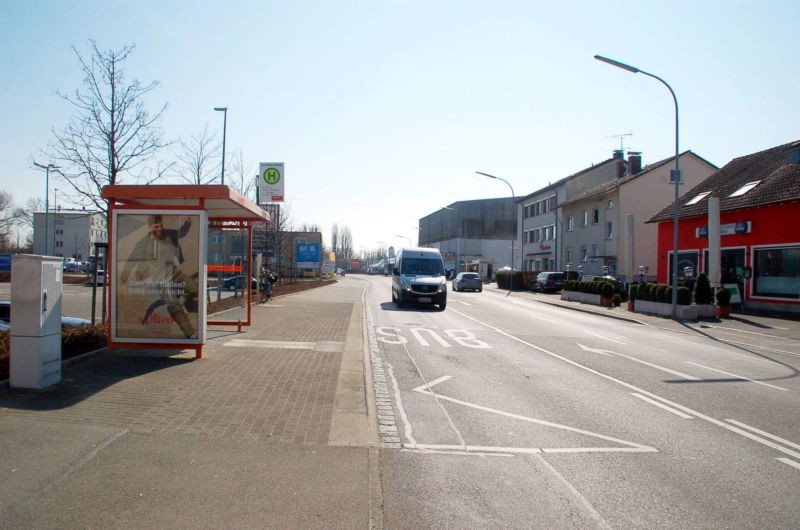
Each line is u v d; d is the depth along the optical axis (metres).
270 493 4.25
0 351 7.76
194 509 3.92
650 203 40.94
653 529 4.01
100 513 3.79
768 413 7.41
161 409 6.36
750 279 24.41
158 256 9.52
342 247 144.62
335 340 12.80
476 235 90.38
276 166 27.14
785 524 4.12
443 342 13.95
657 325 19.39
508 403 7.74
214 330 14.21
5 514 3.72
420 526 3.95
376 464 5.00
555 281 42.72
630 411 7.40
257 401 6.96
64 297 29.48
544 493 4.61
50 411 6.08
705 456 5.62
